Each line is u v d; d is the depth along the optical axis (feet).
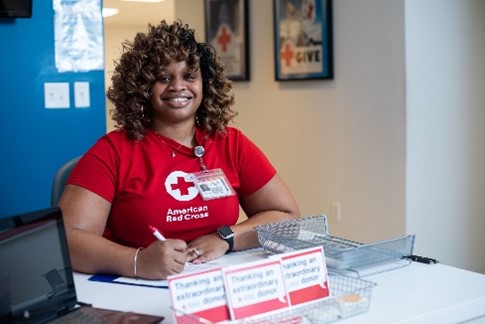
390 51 11.03
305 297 4.23
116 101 6.15
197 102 6.15
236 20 15.03
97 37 9.98
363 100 11.78
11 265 3.98
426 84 11.00
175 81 5.99
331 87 12.57
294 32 13.25
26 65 9.59
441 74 11.17
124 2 20.93
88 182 5.74
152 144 6.03
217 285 3.93
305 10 12.89
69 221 5.54
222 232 5.85
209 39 15.96
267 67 14.39
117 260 5.15
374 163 11.63
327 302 4.09
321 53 12.60
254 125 15.03
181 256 5.08
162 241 5.11
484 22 11.59
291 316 4.00
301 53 13.14
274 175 6.60
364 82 11.72
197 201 5.91
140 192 5.82
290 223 5.84
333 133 12.63
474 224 11.95
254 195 6.51
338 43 12.30
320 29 12.56
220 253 5.72
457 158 11.55
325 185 12.98
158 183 5.88
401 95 10.87
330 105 12.64
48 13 9.62
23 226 4.13
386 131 11.29
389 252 5.29
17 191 9.73
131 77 6.02
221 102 6.42
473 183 11.84
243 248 5.95
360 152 11.96
